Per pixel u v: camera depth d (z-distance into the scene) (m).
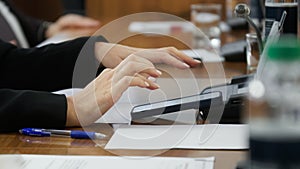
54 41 2.57
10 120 1.29
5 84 1.61
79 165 1.06
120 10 4.07
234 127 1.25
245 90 1.29
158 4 4.01
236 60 2.02
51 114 1.30
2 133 1.30
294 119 0.72
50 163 1.07
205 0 3.87
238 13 1.80
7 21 2.84
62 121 1.29
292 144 0.71
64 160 1.09
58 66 1.60
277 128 0.72
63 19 3.11
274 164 0.71
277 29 1.51
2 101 1.32
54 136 1.26
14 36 2.79
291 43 0.73
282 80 0.73
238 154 1.09
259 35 1.75
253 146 0.73
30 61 1.62
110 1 4.07
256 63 1.77
